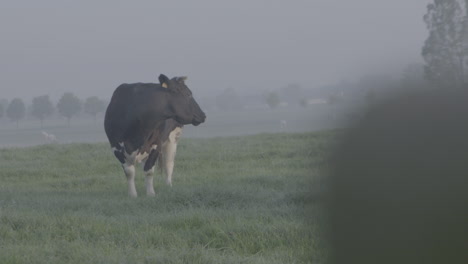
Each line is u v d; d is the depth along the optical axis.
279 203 21.17
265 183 26.53
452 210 7.43
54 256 14.20
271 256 14.45
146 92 27.00
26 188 28.83
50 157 43.22
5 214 18.67
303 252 14.21
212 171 33.03
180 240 15.99
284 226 16.55
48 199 24.17
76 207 22.58
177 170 34.62
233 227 16.81
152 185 27.33
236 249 15.35
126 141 26.83
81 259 13.91
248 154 39.41
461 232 7.49
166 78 27.12
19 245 15.17
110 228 17.50
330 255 10.10
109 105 28.06
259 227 16.67
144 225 18.03
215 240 16.05
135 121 26.47
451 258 7.59
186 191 23.59
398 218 7.94
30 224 17.77
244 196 22.66
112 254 14.25
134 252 14.51
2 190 27.64
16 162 40.88
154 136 27.25
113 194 27.05
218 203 22.12
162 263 13.39
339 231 9.41
